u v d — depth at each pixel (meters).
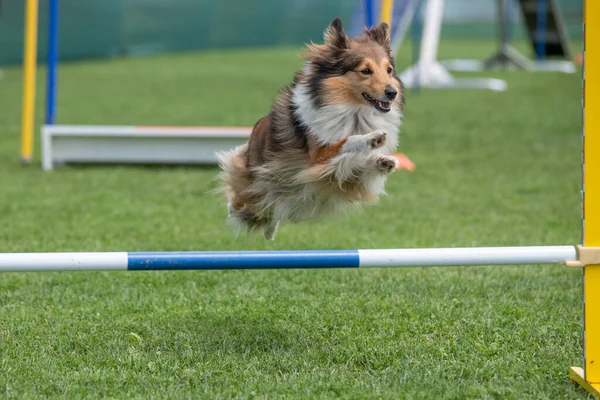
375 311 8.75
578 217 13.53
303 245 11.72
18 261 6.61
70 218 13.34
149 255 6.75
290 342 7.80
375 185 8.35
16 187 15.73
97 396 6.50
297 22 57.72
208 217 13.55
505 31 42.00
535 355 7.48
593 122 6.45
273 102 8.70
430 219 13.55
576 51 51.06
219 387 6.70
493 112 26.58
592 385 6.55
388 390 6.60
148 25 51.16
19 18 42.41
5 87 33.47
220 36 54.72
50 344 7.72
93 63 44.62
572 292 9.45
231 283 9.94
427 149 20.38
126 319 8.43
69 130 17.66
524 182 16.52
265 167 8.45
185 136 17.58
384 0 14.98
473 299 9.16
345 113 8.13
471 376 6.96
